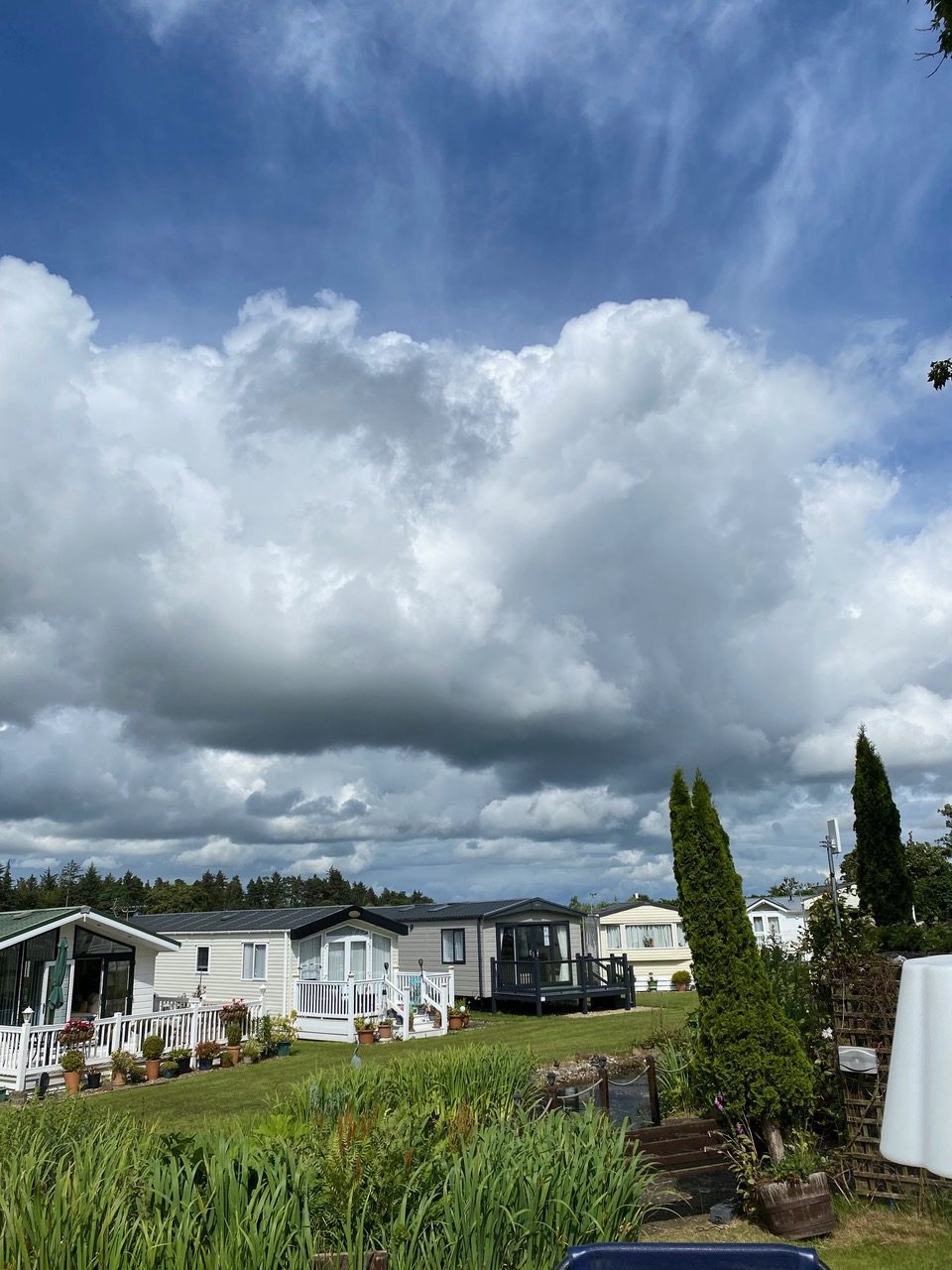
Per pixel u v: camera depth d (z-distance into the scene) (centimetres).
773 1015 870
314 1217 604
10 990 2266
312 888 11238
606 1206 650
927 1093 156
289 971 2919
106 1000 2412
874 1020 893
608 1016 2894
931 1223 777
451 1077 1081
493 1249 584
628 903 4616
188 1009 2302
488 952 3466
